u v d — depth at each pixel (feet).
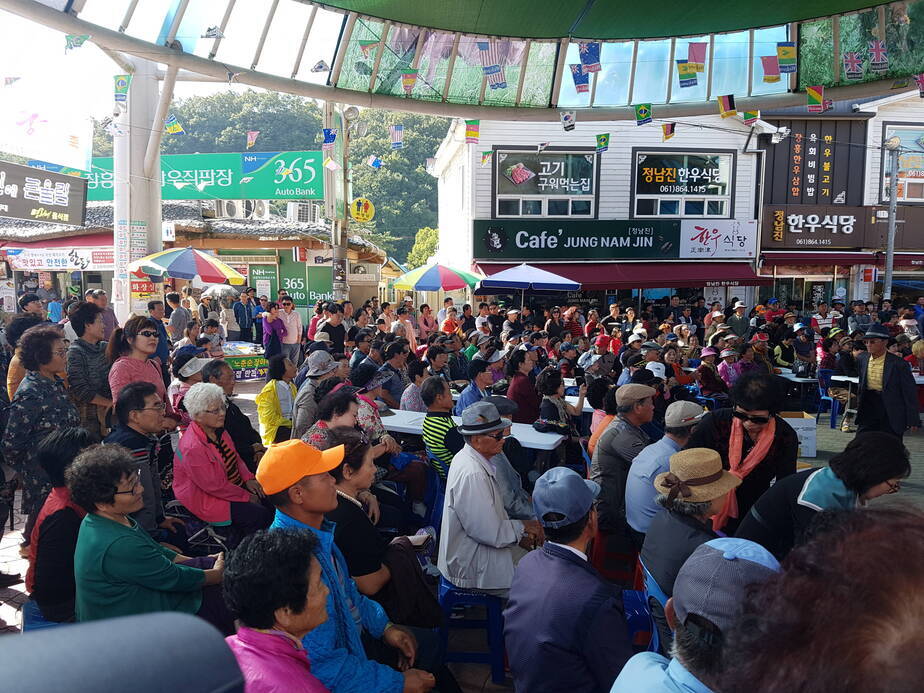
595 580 7.12
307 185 53.72
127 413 12.39
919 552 2.47
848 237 57.52
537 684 6.96
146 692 1.24
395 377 23.06
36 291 52.90
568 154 54.70
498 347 25.57
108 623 1.42
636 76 24.79
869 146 57.16
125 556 8.63
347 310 41.16
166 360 25.32
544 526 7.45
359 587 9.38
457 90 23.91
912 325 41.22
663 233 55.77
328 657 7.41
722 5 20.12
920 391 32.42
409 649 8.73
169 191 53.42
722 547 5.79
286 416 18.84
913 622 2.28
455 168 69.67
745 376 11.73
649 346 23.98
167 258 32.76
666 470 11.23
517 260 55.11
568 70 24.38
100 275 57.11
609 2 19.58
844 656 2.29
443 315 50.65
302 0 19.31
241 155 53.47
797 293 60.34
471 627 12.01
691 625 5.13
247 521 13.06
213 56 19.65
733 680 2.72
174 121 31.86
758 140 56.13
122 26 17.53
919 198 58.08
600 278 53.72
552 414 18.08
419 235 152.66
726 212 56.70
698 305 54.19
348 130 39.09
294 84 21.39
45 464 9.75
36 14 15.66
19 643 1.25
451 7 19.72
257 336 47.09
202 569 10.61
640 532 11.45
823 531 2.82
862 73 22.29
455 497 10.73
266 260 55.01
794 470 11.94
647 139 55.01
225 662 1.46
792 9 20.68
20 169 29.63
